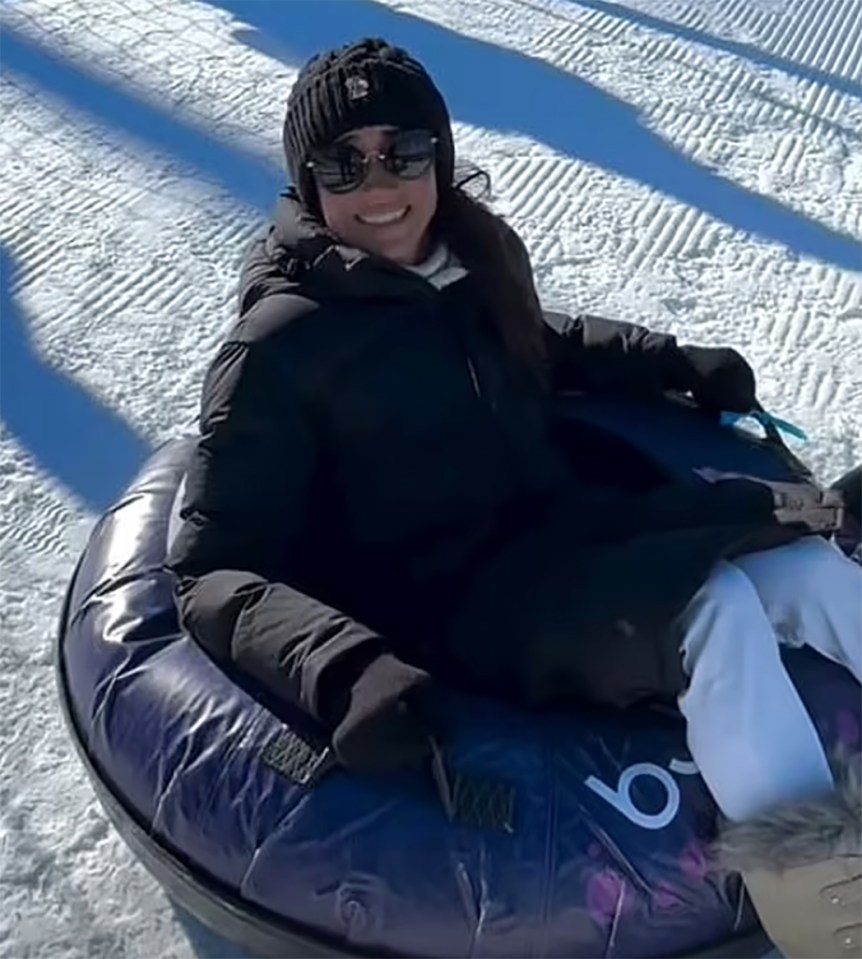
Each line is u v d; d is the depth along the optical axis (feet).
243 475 6.44
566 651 6.15
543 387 7.42
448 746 6.03
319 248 6.48
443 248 6.90
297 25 17.69
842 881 5.62
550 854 5.86
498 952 5.85
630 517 6.66
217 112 15.31
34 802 7.63
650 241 13.16
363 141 6.35
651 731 6.24
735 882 5.96
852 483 7.12
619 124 15.48
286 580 6.68
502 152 14.73
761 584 6.11
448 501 6.82
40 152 14.49
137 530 7.47
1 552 9.41
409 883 5.85
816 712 6.10
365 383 6.57
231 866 6.06
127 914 7.05
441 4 18.61
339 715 5.87
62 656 7.14
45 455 10.31
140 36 17.20
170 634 6.84
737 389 8.02
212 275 12.53
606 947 5.86
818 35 18.53
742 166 14.70
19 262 12.63
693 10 19.15
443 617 6.77
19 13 17.70
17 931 6.95
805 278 12.67
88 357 11.35
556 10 18.72
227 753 6.18
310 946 5.98
